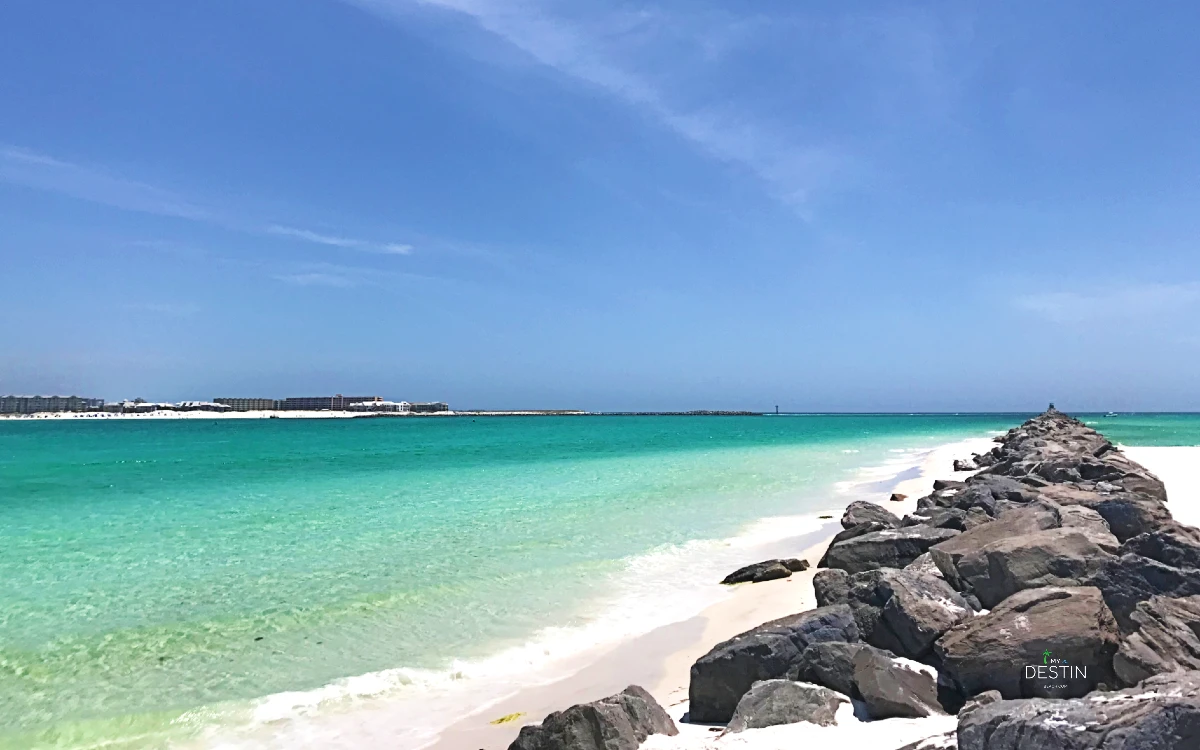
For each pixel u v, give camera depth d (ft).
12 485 97.71
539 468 122.11
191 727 26.43
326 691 29.30
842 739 18.13
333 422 502.38
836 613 25.68
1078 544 28.37
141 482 100.89
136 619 39.01
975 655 20.48
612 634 35.35
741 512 71.87
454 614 38.96
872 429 366.43
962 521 43.80
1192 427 308.60
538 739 21.07
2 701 28.78
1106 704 14.40
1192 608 21.15
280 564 50.49
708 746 19.04
